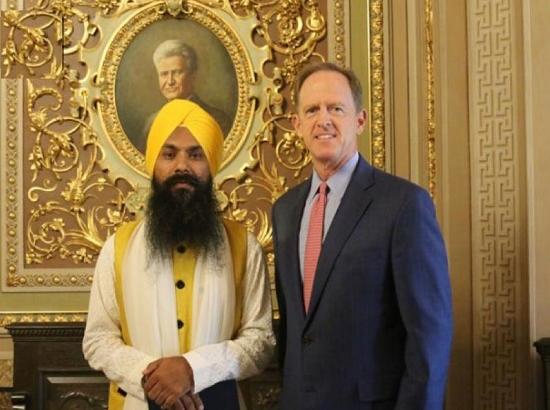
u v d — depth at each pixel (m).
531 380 3.53
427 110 4.11
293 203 2.97
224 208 4.30
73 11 4.36
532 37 3.57
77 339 4.05
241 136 4.32
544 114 3.54
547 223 3.53
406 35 4.27
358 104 2.84
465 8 3.87
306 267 2.79
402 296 2.56
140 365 2.80
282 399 2.77
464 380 3.79
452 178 3.89
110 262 3.05
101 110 4.34
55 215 4.35
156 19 4.34
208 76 4.34
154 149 3.07
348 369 2.60
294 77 4.34
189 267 3.01
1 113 4.36
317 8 4.36
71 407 4.04
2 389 4.21
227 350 2.85
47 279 4.32
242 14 4.35
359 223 2.69
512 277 3.65
